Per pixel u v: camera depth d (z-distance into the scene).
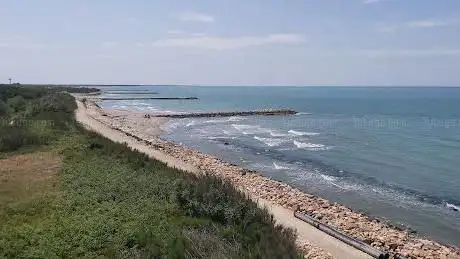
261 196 23.55
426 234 20.14
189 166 31.52
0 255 12.22
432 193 27.89
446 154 43.28
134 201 17.48
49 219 15.41
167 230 14.34
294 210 20.78
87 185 19.97
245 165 36.25
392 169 35.44
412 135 59.00
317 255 14.89
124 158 26.53
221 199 17.19
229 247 12.38
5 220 15.37
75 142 31.77
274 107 121.81
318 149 45.25
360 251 15.73
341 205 23.72
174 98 163.50
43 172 23.08
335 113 102.25
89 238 13.52
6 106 53.84
